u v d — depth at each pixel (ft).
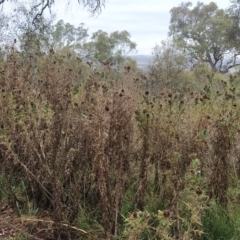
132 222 8.23
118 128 9.86
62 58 15.29
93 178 10.73
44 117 11.00
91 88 11.69
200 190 8.50
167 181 10.54
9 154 11.43
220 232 10.16
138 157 10.96
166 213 8.50
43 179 11.02
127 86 12.12
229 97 10.96
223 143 10.70
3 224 10.50
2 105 11.44
